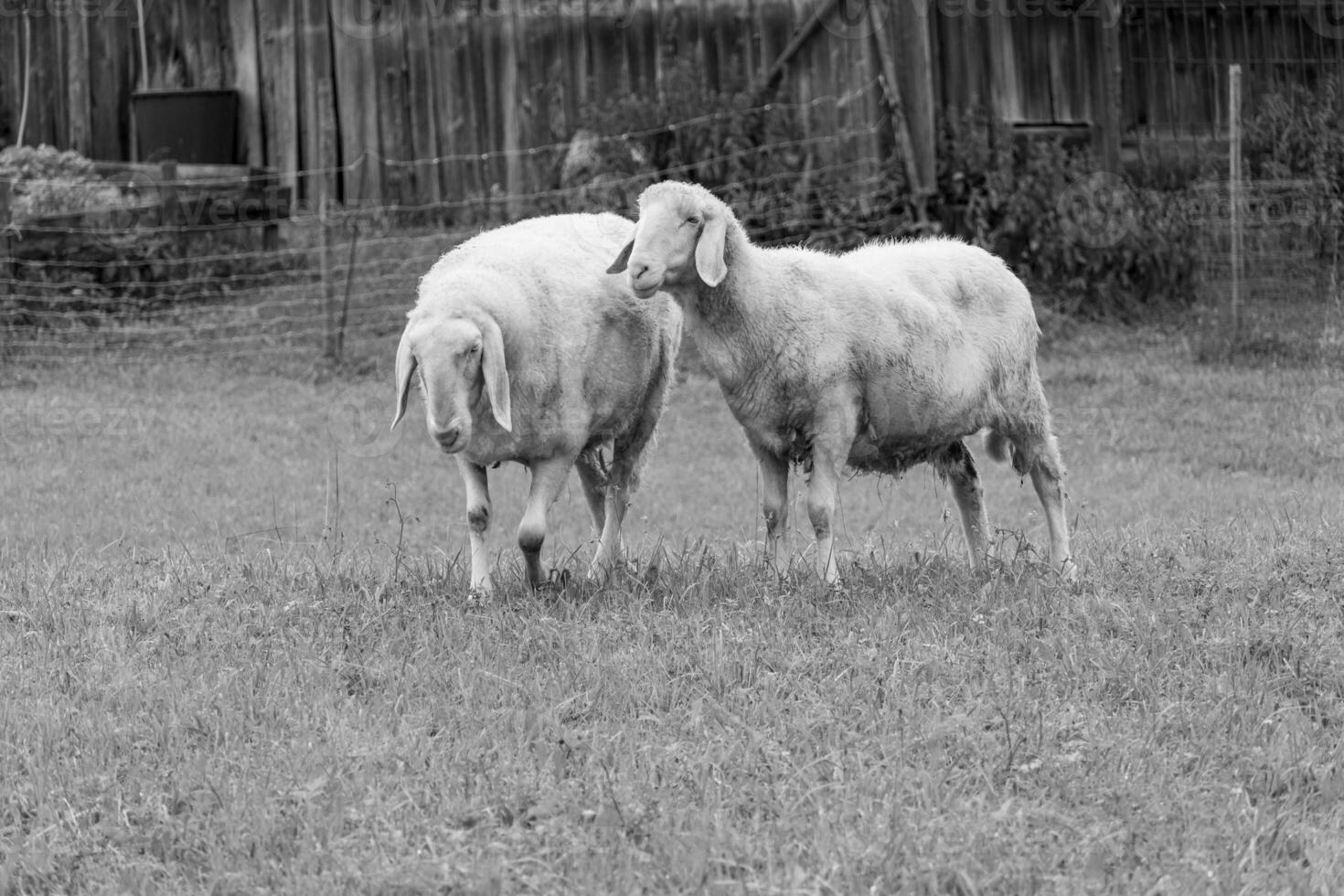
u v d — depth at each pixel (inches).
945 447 347.6
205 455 582.6
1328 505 467.2
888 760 224.5
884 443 336.8
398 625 290.7
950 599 300.0
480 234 340.2
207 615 300.5
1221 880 191.9
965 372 337.1
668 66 820.0
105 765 232.2
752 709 246.2
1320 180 816.9
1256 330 714.8
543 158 831.1
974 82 813.2
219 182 797.2
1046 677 260.1
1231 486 530.6
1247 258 772.6
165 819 212.4
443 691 258.5
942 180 788.6
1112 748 230.8
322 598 310.0
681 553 361.1
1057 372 693.3
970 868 193.3
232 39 861.8
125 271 749.3
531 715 242.7
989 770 222.2
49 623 301.7
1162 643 273.7
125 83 877.8
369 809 212.1
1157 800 214.1
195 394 664.4
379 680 264.7
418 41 842.2
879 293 325.4
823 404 321.4
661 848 200.7
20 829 213.2
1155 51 836.0
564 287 321.7
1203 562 326.0
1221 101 847.7
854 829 203.6
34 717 248.4
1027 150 807.7
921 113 778.8
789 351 318.3
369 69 845.8
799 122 797.9
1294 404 645.3
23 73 882.1
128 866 201.0
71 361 696.4
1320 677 259.0
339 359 697.6
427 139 845.2
